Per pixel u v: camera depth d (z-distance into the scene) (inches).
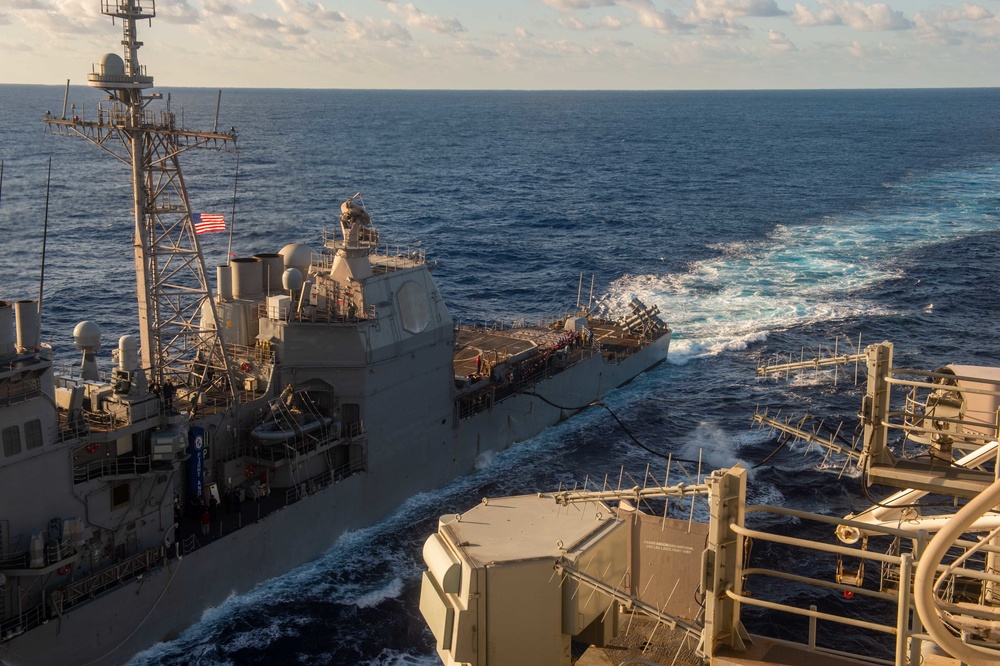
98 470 1368.1
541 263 4065.0
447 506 1915.6
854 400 2447.1
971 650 379.2
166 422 1454.2
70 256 3865.7
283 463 1653.5
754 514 1827.0
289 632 1488.7
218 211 5187.0
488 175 7534.5
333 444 1726.1
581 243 4500.5
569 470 2090.3
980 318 3164.4
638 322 2760.8
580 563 737.0
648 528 991.0
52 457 1295.5
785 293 3499.0
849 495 1920.5
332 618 1531.7
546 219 5231.3
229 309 1780.3
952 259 4013.3
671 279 3742.6
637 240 4574.3
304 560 1691.7
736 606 540.4
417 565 1701.5
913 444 2066.9
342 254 1772.9
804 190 6446.9
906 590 480.7
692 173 7662.4
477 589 714.2
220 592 1537.9
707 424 2321.6
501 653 732.0
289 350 1721.2
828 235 4621.1
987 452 809.5
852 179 7057.1
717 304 3363.7
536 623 732.0
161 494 1454.2
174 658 1417.3
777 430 2265.0
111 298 3238.2
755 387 2559.1
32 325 1268.5
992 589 820.6
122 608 1375.5
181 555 1460.4
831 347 2883.9
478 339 2469.2
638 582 1007.0
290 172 7381.9
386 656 1446.9
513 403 2167.8
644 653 853.8
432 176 7391.7
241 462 1651.1
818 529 1777.8
